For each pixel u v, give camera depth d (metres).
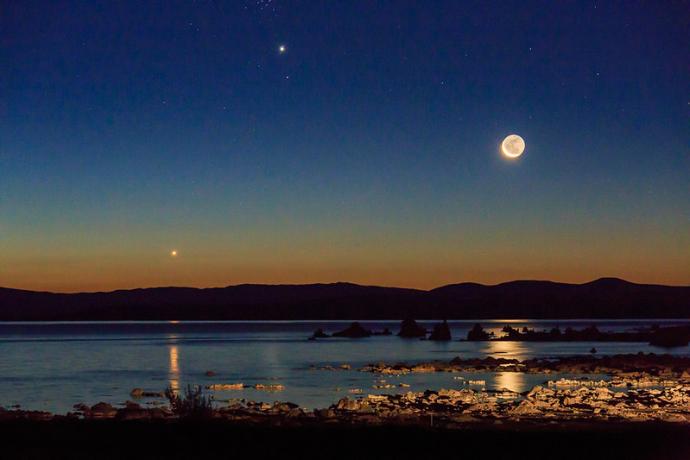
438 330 118.75
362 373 55.47
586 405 34.59
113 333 159.12
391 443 22.34
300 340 118.56
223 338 127.25
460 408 33.84
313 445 22.00
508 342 109.56
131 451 20.97
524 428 26.56
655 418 30.45
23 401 39.09
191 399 31.66
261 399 39.16
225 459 19.92
